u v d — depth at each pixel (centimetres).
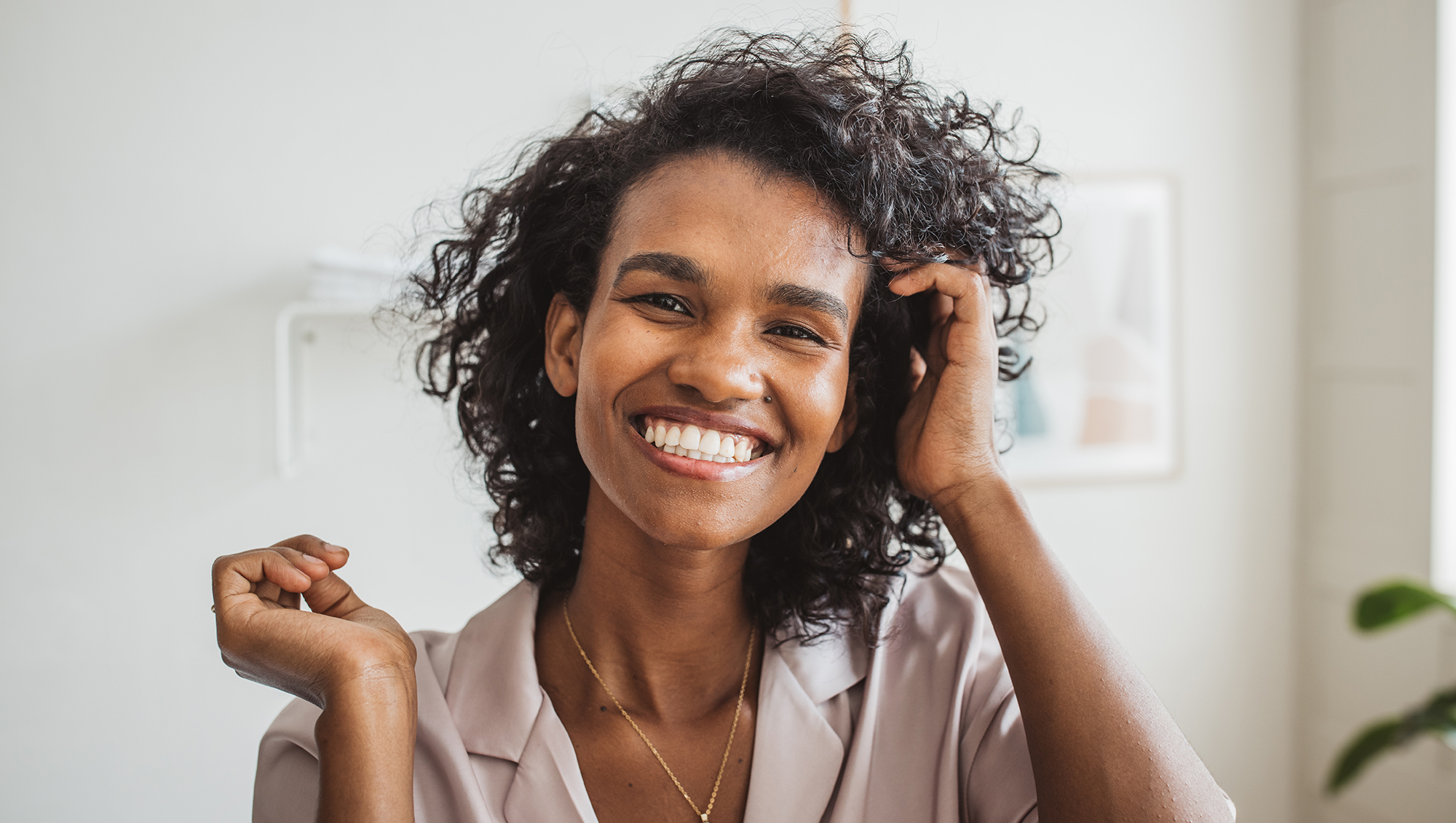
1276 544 238
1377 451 220
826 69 73
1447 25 201
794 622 79
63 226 180
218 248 184
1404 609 182
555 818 69
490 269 87
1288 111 233
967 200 77
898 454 82
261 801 73
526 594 80
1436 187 204
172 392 184
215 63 183
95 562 183
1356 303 224
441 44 187
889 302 78
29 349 180
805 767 73
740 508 66
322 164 185
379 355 187
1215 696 236
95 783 184
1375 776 222
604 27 189
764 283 65
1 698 180
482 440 87
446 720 72
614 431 66
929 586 88
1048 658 69
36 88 179
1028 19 215
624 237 69
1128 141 222
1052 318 220
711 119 68
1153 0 223
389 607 189
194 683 186
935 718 78
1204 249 229
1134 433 226
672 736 75
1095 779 65
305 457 186
